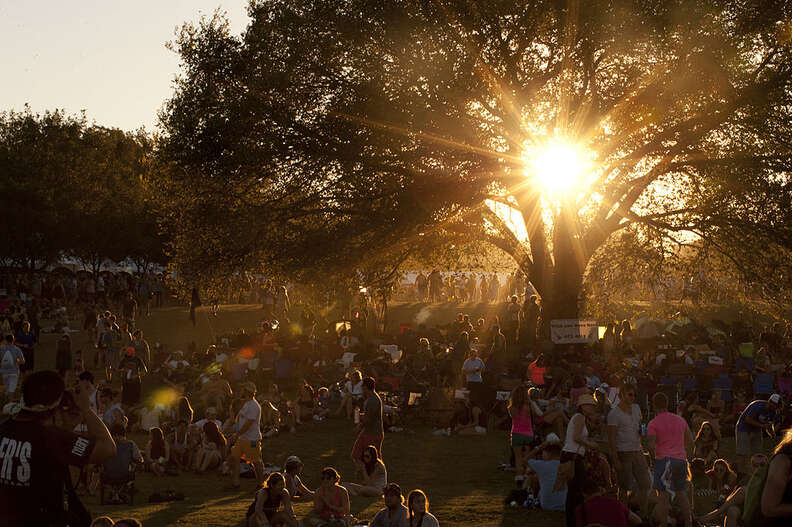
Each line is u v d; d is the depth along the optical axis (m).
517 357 27.70
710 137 24.64
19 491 4.51
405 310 42.31
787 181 23.83
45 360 32.19
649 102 23.67
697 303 28.95
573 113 24.84
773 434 14.09
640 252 27.16
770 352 28.44
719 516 10.60
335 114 24.41
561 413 16.14
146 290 44.38
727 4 23.38
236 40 26.45
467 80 22.80
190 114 26.55
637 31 22.47
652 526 10.34
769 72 24.16
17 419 4.61
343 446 19.48
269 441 20.14
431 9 23.59
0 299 43.50
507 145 25.39
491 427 21.73
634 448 10.92
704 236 25.61
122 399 23.53
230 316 42.22
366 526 10.96
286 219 26.50
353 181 24.16
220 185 27.12
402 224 23.64
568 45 23.48
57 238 62.31
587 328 26.00
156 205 29.64
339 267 25.11
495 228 28.81
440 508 12.38
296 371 27.48
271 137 24.91
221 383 22.23
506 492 14.09
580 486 8.05
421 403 22.38
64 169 65.62
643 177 25.38
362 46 24.39
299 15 25.81
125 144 72.94
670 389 22.67
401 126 23.06
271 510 10.89
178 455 16.89
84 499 13.92
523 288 44.59
